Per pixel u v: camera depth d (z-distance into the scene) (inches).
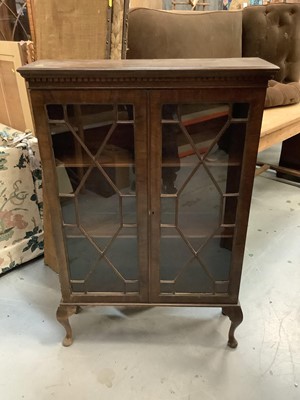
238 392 42.4
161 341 49.6
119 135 36.3
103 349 48.4
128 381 43.9
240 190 38.9
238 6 110.5
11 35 81.7
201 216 41.6
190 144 36.4
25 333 50.9
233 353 47.5
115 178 39.1
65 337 49.7
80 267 45.6
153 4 96.7
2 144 58.8
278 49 79.2
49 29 54.0
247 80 32.5
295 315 53.5
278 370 45.1
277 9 76.7
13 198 58.1
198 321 53.1
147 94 33.4
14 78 67.7
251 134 35.5
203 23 65.4
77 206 41.0
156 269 44.5
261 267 63.9
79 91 33.5
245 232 41.6
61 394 42.4
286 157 99.1
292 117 66.8
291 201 88.3
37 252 65.7
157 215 40.7
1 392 42.6
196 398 41.8
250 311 54.2
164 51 60.1
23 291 58.7
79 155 37.9
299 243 70.9
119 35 49.1
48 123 35.6
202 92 33.3
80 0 49.4
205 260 44.4
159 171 37.8
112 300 46.9
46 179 38.9
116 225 42.3
